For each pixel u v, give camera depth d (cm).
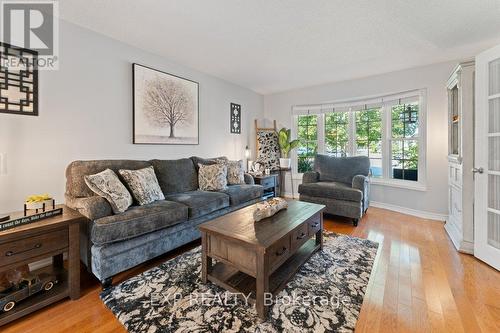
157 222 204
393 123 399
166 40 266
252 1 195
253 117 504
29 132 205
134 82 280
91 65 244
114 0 194
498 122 206
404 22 227
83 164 219
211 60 326
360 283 179
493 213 209
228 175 353
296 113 497
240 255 155
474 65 229
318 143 484
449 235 277
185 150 351
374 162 423
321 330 133
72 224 162
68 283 161
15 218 147
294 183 512
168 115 321
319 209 224
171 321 139
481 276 190
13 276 153
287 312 147
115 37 259
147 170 256
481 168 214
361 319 142
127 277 190
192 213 241
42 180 213
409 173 382
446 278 187
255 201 337
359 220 341
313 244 235
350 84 426
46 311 150
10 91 195
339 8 205
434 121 343
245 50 293
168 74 319
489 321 140
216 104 407
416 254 230
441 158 338
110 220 176
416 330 133
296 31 245
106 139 258
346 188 330
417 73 355
